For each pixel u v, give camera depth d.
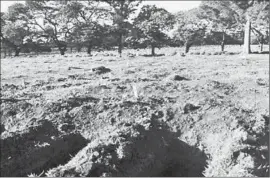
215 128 7.71
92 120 8.17
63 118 8.23
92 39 41.28
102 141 6.73
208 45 51.47
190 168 7.08
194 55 30.66
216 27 42.97
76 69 18.30
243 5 43.28
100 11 45.50
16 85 12.79
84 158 6.26
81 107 8.57
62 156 7.33
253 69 17.62
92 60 25.08
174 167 7.18
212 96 10.33
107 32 41.56
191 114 8.31
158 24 34.78
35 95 10.62
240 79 13.64
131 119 8.05
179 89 11.27
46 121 7.87
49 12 46.06
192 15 42.34
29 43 46.94
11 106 8.82
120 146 6.61
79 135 7.79
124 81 13.11
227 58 26.20
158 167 6.96
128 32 41.06
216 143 7.30
